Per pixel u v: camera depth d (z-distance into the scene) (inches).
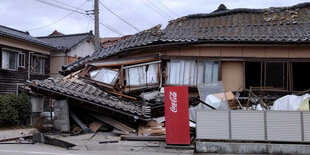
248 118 341.1
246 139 338.3
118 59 537.0
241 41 474.6
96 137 412.2
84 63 561.9
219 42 485.1
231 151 335.6
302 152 327.3
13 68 785.6
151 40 524.7
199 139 344.5
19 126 720.3
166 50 520.7
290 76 482.6
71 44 1047.0
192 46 506.3
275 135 335.3
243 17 599.2
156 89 513.7
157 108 489.4
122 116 461.1
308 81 483.2
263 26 540.4
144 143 376.5
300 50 482.9
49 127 453.1
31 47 855.1
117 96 513.7
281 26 530.0
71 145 372.8
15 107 713.0
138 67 524.7
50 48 924.6
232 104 459.2
